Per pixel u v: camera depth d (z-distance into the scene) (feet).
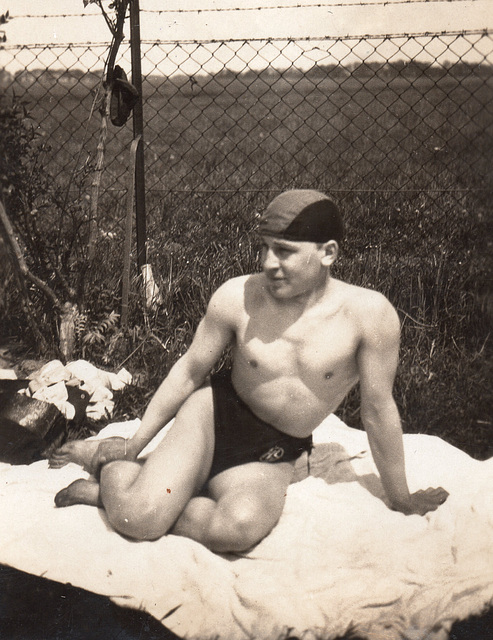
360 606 5.97
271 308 6.61
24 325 11.09
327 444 7.73
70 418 8.82
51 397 8.82
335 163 19.81
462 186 14.90
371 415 6.70
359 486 7.29
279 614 5.88
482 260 11.98
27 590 6.15
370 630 5.78
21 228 10.21
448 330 10.87
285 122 25.40
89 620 5.86
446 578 6.21
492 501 7.04
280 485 6.77
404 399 9.29
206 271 12.28
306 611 5.91
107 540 6.50
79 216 10.67
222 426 6.82
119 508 6.49
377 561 6.33
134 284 11.53
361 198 15.64
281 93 29.30
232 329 6.81
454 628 5.83
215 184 18.38
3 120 9.78
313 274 6.36
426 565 6.32
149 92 30.50
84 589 6.15
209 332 6.89
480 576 6.22
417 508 6.99
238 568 6.33
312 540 6.53
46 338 10.78
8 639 5.60
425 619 5.89
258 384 6.70
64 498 7.02
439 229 13.71
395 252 13.05
